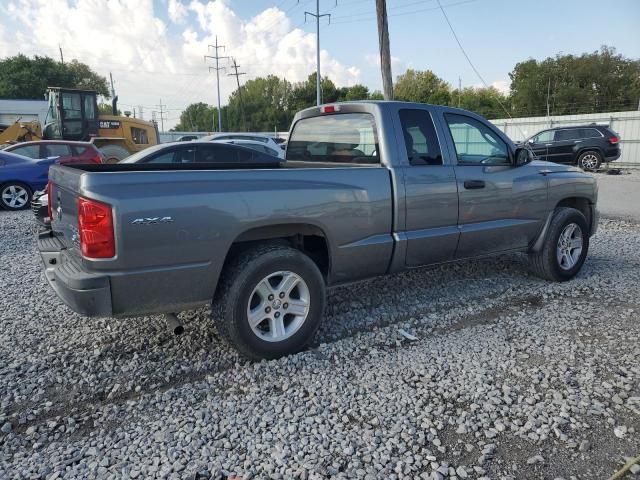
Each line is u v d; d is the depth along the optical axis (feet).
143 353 13.04
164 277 10.79
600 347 13.03
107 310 10.43
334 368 12.05
